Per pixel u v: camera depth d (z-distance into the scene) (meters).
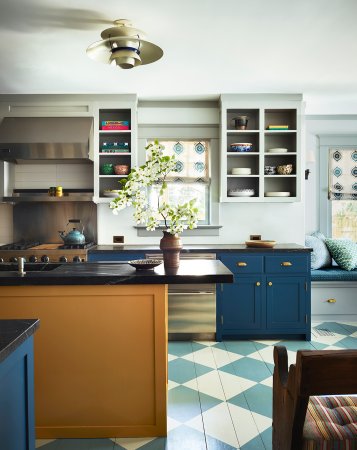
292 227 4.88
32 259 4.02
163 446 2.31
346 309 4.79
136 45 2.87
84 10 2.63
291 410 1.53
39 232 4.80
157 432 2.41
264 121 4.74
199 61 3.57
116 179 4.79
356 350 1.34
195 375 3.28
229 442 2.34
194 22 2.81
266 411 2.69
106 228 4.82
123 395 2.42
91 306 2.41
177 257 2.65
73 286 2.40
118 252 4.25
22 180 4.81
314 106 5.15
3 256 4.14
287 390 1.59
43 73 3.83
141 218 2.59
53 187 4.59
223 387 3.05
